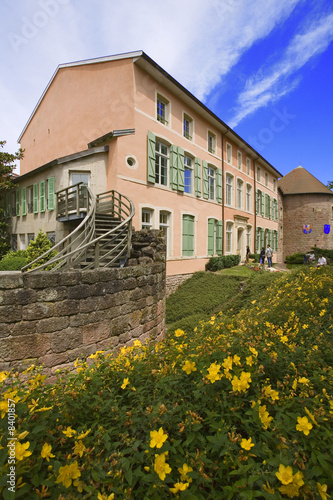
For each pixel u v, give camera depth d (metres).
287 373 2.18
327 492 1.28
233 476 1.37
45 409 1.58
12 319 3.78
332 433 1.46
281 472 1.19
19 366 3.81
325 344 2.74
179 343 2.86
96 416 1.75
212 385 1.77
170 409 1.73
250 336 2.61
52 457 1.41
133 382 2.15
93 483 1.26
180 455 1.45
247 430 1.57
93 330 4.52
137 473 1.28
